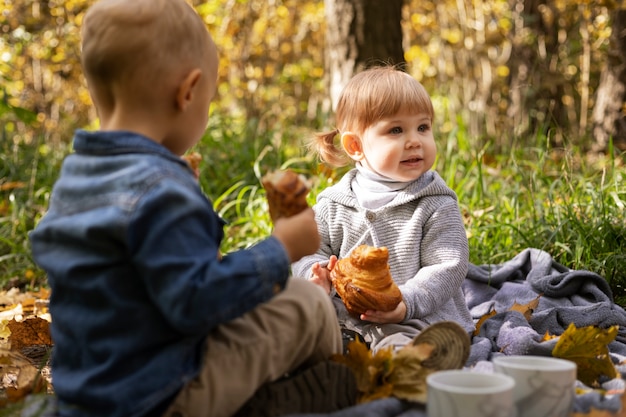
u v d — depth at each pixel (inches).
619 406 71.9
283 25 503.2
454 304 105.5
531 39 317.4
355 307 92.0
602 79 306.5
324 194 112.3
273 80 523.2
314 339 74.6
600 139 298.8
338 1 247.8
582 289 120.8
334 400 73.4
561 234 151.8
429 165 106.7
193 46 72.7
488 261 148.6
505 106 351.6
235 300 64.3
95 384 65.1
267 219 182.5
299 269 108.4
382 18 246.7
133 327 65.1
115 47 70.4
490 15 388.2
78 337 66.7
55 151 271.4
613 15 302.4
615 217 154.3
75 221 65.6
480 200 178.7
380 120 105.3
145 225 63.1
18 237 199.3
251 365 69.7
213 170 231.0
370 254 91.3
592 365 83.7
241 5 468.1
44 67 480.7
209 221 66.1
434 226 103.3
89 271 65.6
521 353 94.2
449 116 313.3
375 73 109.1
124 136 68.2
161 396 64.8
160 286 62.3
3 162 248.7
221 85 551.2
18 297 162.9
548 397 68.1
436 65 498.6
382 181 108.1
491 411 61.8
